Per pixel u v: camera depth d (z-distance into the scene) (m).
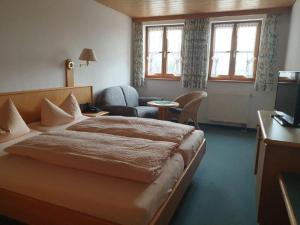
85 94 3.84
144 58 5.48
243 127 4.89
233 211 2.08
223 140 4.15
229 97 4.81
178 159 1.90
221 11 4.55
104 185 1.41
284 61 4.35
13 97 2.62
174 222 1.92
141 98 5.11
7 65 2.67
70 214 1.35
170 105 4.03
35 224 1.49
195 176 2.76
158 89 5.46
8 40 2.65
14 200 1.51
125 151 1.67
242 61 4.77
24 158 1.77
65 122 2.91
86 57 3.57
